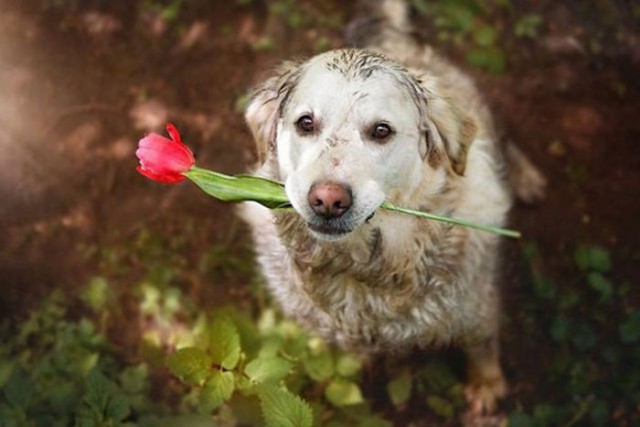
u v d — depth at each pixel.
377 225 1.57
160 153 1.32
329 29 2.07
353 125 1.47
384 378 1.80
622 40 2.07
